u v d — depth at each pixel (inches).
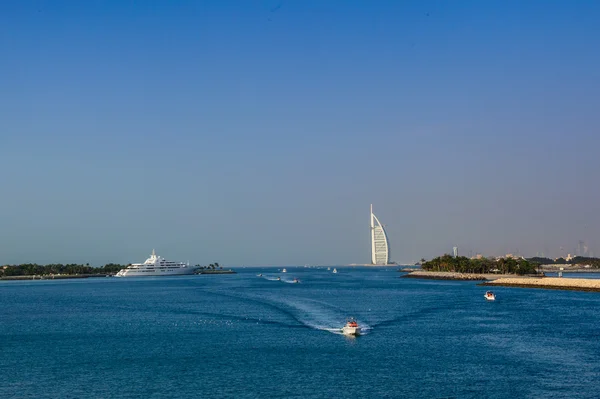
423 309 6378.0
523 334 4539.9
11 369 3383.4
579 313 5954.7
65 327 5231.3
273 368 3358.8
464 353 3767.2
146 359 3639.3
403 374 3201.3
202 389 2910.9
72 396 2805.1
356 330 4520.2
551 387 2923.2
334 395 2800.2
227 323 5300.2
